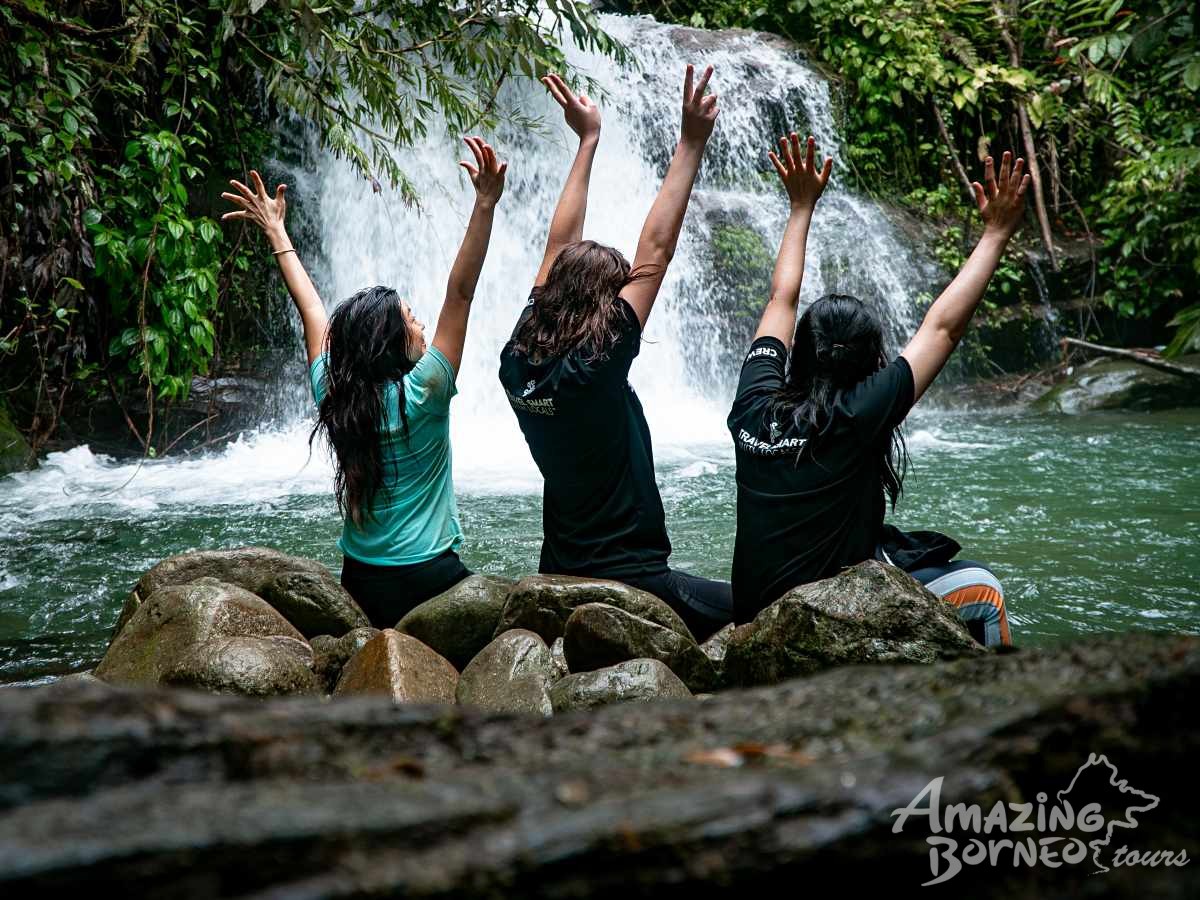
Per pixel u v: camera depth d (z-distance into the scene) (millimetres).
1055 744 1378
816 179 3773
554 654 3471
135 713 1327
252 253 11867
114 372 10539
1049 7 16172
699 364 13391
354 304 3816
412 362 3941
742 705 1590
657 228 3680
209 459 9875
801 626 3020
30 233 9484
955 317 3371
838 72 15828
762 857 1232
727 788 1279
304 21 8375
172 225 9391
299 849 1160
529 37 9219
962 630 2996
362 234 12648
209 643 3441
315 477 8750
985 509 6777
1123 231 14578
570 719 1553
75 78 8289
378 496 3861
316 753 1379
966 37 16156
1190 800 1405
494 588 3740
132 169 9422
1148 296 14445
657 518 3865
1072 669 1524
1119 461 8531
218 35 9203
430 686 3277
